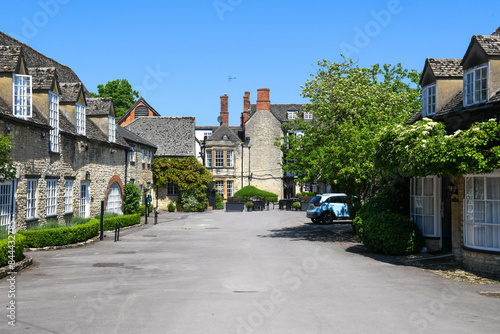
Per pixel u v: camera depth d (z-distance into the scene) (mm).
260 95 56250
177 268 12531
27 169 17938
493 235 11789
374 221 15109
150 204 36750
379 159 14828
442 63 16984
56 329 6781
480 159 10938
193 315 7590
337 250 16422
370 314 7695
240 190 53094
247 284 10266
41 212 19312
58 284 10258
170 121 47906
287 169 22016
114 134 29812
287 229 25391
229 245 18016
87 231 18938
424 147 12250
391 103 22422
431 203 15234
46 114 19781
